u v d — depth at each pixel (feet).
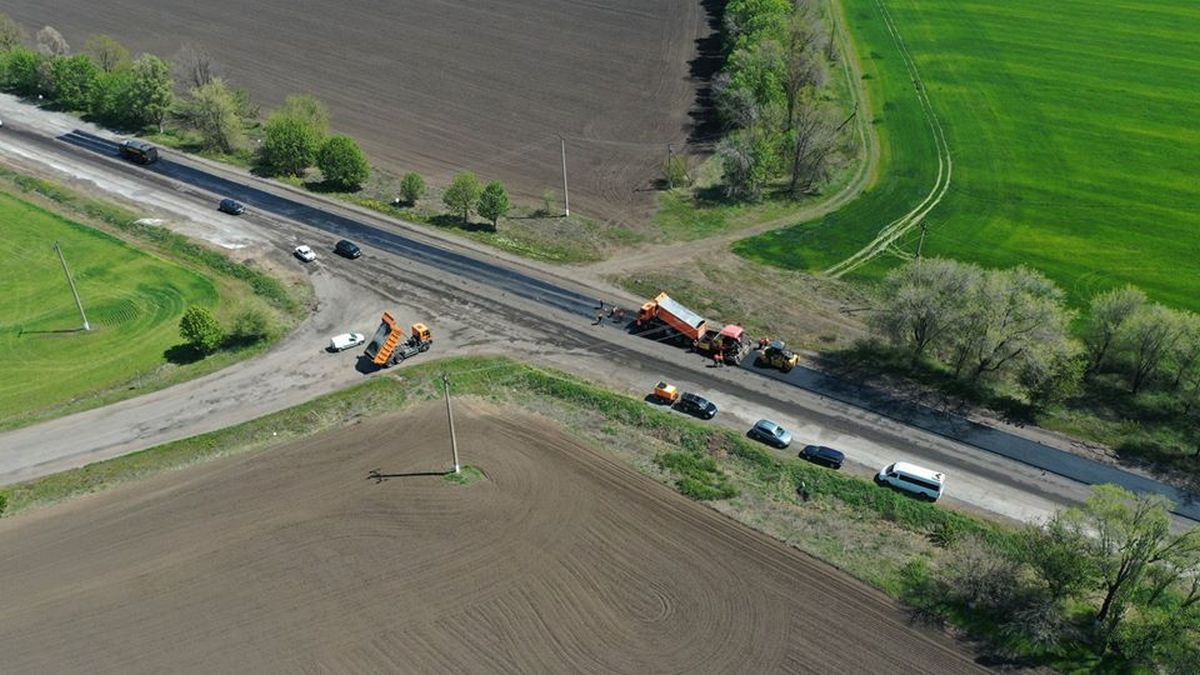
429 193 361.51
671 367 259.39
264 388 252.01
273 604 181.68
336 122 426.51
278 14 559.38
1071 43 492.95
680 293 294.46
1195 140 389.80
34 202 351.67
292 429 235.81
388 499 209.26
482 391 250.57
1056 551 174.70
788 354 255.29
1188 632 165.27
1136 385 243.81
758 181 355.15
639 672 165.78
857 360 260.21
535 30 530.68
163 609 181.37
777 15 444.14
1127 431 229.86
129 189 363.76
